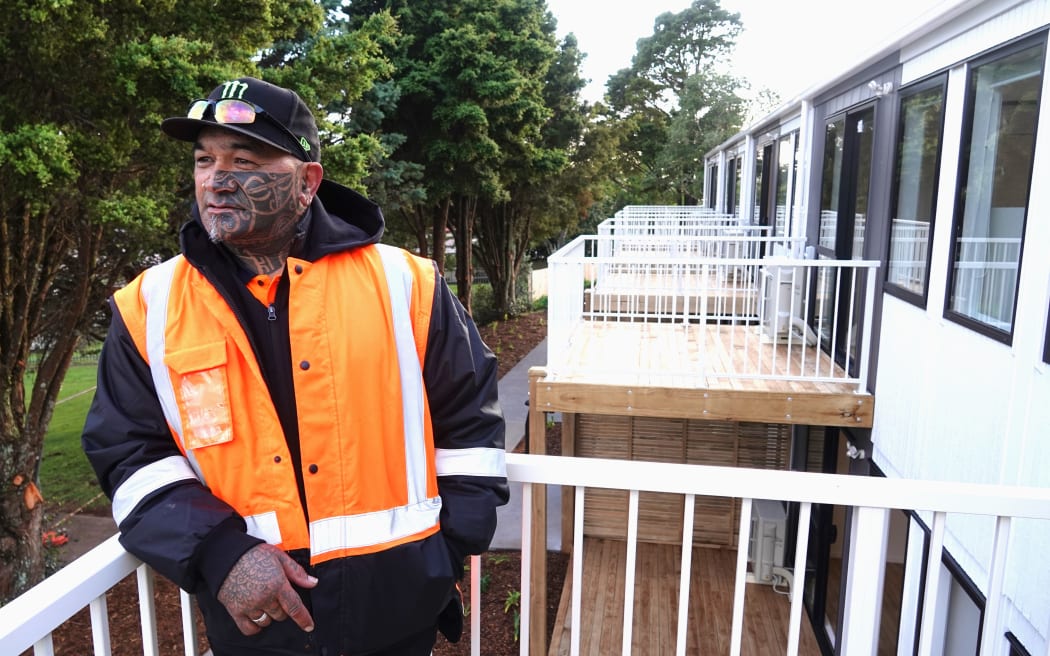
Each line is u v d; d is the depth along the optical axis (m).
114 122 6.11
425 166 17.33
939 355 4.10
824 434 6.34
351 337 1.33
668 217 13.60
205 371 1.27
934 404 4.16
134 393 1.29
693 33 39.22
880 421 5.11
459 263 22.03
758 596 6.55
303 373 1.30
